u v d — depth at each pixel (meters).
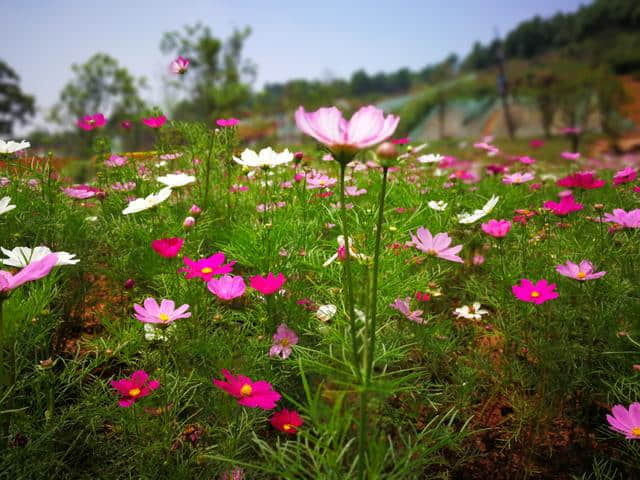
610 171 1.83
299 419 0.59
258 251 0.86
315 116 0.44
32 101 18.59
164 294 0.86
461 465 0.69
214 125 1.28
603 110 13.70
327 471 0.51
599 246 0.90
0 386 0.59
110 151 1.28
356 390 0.47
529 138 15.20
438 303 0.98
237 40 11.85
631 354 0.75
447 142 10.63
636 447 0.70
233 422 0.64
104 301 0.91
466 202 1.23
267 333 0.78
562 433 0.73
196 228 0.97
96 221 1.06
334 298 0.77
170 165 1.44
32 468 0.56
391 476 0.52
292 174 1.33
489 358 0.82
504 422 0.75
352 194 1.12
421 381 0.77
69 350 0.81
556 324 0.80
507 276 0.81
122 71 13.12
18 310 0.60
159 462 0.59
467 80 28.53
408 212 1.08
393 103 32.66
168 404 0.63
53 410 0.64
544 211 1.00
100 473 0.60
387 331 0.77
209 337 0.72
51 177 1.08
